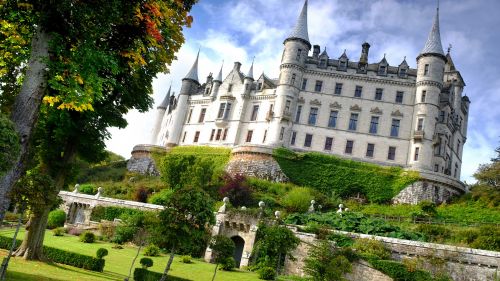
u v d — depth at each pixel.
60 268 20.70
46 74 13.66
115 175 60.56
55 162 21.92
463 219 40.47
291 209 42.12
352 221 33.94
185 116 69.69
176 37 17.39
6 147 11.16
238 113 63.53
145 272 21.36
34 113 13.47
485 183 46.53
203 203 18.81
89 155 23.73
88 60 13.64
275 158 53.47
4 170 11.34
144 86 21.30
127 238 33.84
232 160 55.34
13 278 15.86
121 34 15.36
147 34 15.40
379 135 56.28
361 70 59.34
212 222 19.06
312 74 60.50
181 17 17.08
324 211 43.91
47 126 21.27
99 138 22.73
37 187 16.38
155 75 20.98
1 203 12.59
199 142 65.88
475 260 25.98
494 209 42.28
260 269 26.47
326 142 57.22
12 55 15.50
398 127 56.25
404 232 31.70
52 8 13.33
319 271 21.33
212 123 65.56
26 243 21.75
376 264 26.38
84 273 20.59
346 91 58.97
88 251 28.33
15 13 13.87
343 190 51.38
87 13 13.35
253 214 31.88
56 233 35.38
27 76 13.48
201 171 46.69
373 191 50.69
